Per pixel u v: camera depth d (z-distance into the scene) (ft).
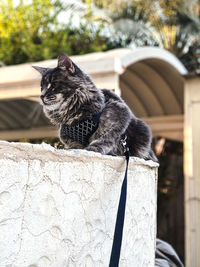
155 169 9.29
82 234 6.45
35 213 5.47
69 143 9.43
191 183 21.22
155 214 9.27
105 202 7.15
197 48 43.06
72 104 9.05
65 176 6.08
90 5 38.32
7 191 5.00
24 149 5.28
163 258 12.76
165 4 42.80
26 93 19.45
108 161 7.27
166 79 24.38
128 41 41.83
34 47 33.22
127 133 9.85
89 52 34.83
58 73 9.43
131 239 7.89
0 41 34.86
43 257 5.59
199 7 43.42
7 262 4.98
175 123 26.91
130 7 42.55
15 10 34.73
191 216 20.92
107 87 17.51
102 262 6.99
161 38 45.03
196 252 20.44
